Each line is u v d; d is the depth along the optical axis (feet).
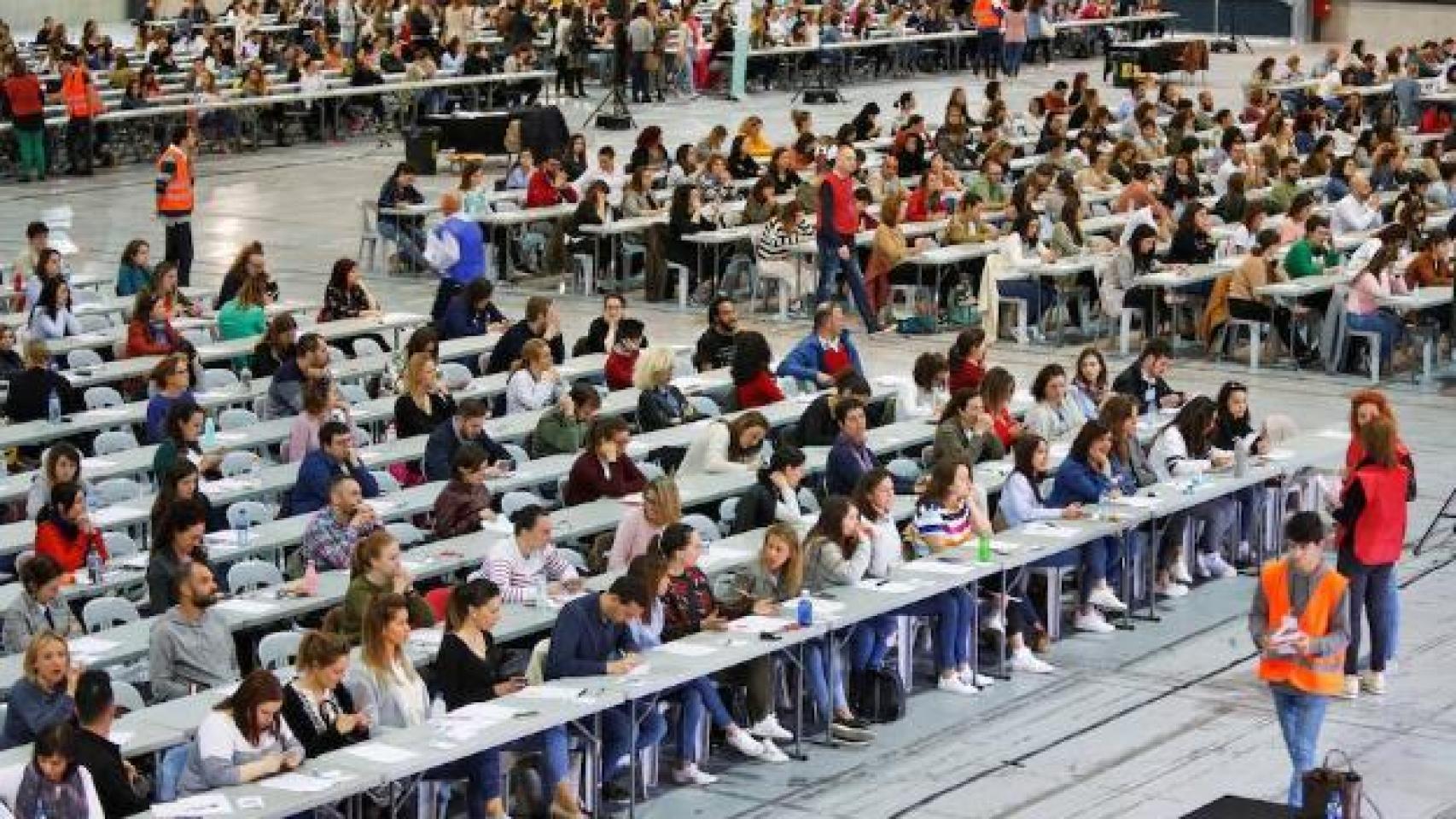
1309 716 66.80
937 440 93.91
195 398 103.30
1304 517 66.03
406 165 151.02
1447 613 89.15
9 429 97.76
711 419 100.63
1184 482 91.40
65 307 116.26
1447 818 68.69
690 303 144.66
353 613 70.18
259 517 85.20
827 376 106.83
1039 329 136.36
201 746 59.77
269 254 155.84
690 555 72.84
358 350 117.29
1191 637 86.28
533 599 74.54
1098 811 68.90
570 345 131.23
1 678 66.39
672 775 72.02
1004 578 81.15
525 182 160.66
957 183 160.56
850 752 74.13
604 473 87.56
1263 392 124.26
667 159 163.73
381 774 59.93
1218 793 70.44
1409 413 120.37
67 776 57.36
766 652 70.85
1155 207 147.95
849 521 77.15
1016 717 77.56
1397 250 128.57
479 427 91.91
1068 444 96.78
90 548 79.66
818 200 136.15
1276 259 130.31
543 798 66.28
